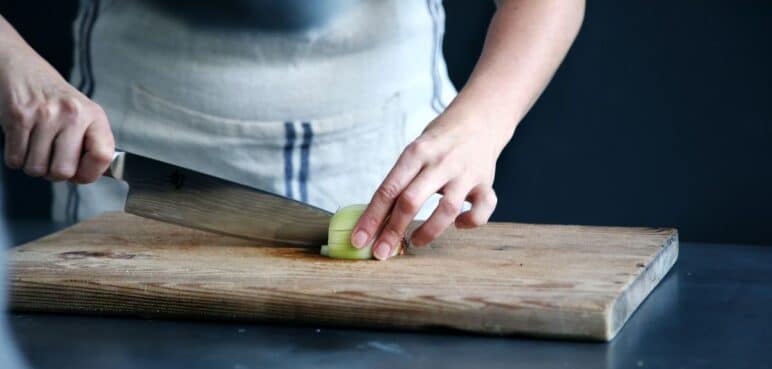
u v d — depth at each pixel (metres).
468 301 1.16
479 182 1.35
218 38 1.54
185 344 1.14
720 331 1.16
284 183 1.58
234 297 1.20
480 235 1.41
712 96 2.27
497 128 1.38
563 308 1.14
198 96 1.56
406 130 1.61
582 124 2.32
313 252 1.35
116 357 1.10
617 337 1.15
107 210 1.63
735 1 2.23
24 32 2.29
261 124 1.56
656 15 2.26
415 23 1.58
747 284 1.31
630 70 2.29
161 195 1.38
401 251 1.33
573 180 2.35
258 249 1.36
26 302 1.24
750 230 2.31
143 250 1.35
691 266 1.39
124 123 1.58
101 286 1.22
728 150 2.29
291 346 1.14
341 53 1.56
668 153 2.31
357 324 1.18
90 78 1.60
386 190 1.29
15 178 2.31
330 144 1.58
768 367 1.07
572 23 1.50
